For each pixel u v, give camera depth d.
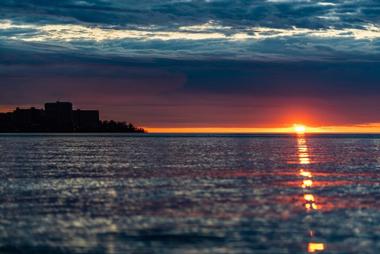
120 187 73.38
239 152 173.88
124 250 39.97
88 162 121.38
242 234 44.00
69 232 45.03
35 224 47.91
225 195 65.50
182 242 41.78
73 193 67.06
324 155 156.12
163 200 61.16
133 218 50.53
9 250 40.12
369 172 97.94
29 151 173.88
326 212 53.44
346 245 40.97
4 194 65.75
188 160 129.62
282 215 51.78
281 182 80.44
